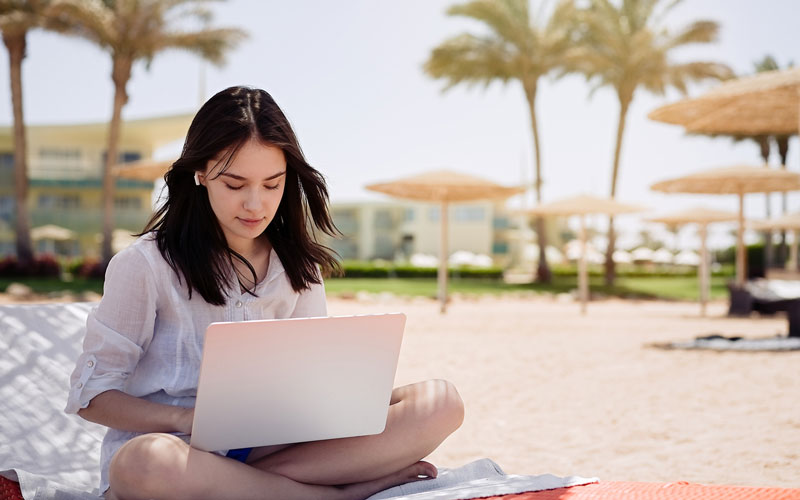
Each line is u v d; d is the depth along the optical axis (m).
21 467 2.06
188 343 1.83
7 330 2.37
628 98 24.00
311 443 1.81
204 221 1.83
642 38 22.86
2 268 21.12
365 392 1.71
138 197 32.28
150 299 1.79
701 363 6.87
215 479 1.61
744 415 4.45
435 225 42.78
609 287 24.81
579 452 3.74
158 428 1.71
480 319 13.03
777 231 31.02
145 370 1.84
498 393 5.50
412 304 18.31
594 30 23.56
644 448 3.77
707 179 12.73
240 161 1.70
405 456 1.85
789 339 8.87
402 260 42.59
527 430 4.28
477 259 38.41
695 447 3.73
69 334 2.45
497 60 23.48
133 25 20.11
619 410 4.76
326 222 2.01
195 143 1.74
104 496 1.82
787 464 3.34
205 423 1.59
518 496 1.66
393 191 15.48
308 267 1.98
